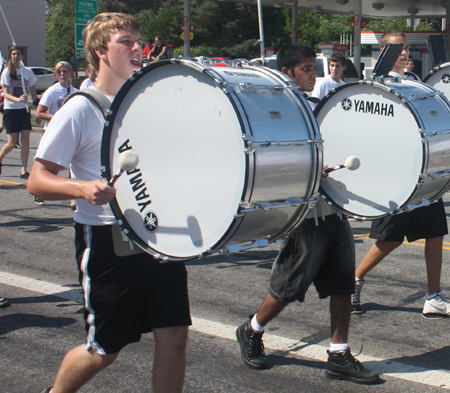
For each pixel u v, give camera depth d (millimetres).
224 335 4031
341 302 3352
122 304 2441
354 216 3363
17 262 5711
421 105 3467
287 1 24672
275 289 3344
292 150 2574
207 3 39094
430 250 4285
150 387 3322
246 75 2652
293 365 3564
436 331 4105
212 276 5352
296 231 3236
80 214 2500
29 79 9281
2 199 8680
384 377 3414
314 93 7141
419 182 3354
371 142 3541
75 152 2479
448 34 20844
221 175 2375
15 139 9180
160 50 16125
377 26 51062
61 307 4543
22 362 3623
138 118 2502
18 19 37938
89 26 2584
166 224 2475
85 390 3281
